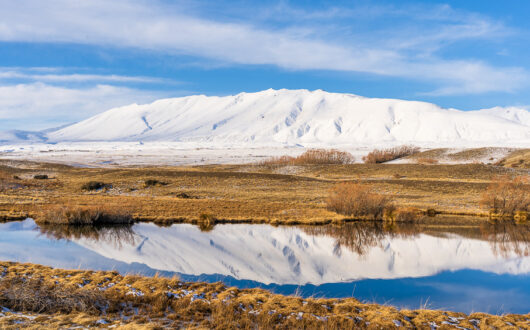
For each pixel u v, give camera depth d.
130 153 167.12
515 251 27.98
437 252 27.45
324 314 12.94
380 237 33.00
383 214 42.38
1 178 66.12
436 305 16.53
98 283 15.34
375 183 67.75
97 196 57.50
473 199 56.19
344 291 18.33
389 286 19.20
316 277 20.73
